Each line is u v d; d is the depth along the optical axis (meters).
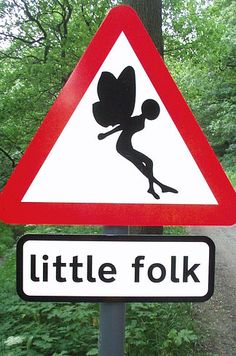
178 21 11.05
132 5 4.68
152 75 1.37
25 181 1.35
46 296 1.37
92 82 1.36
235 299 5.60
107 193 1.36
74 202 1.36
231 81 20.86
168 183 1.37
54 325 3.68
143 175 1.36
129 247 1.38
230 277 6.65
